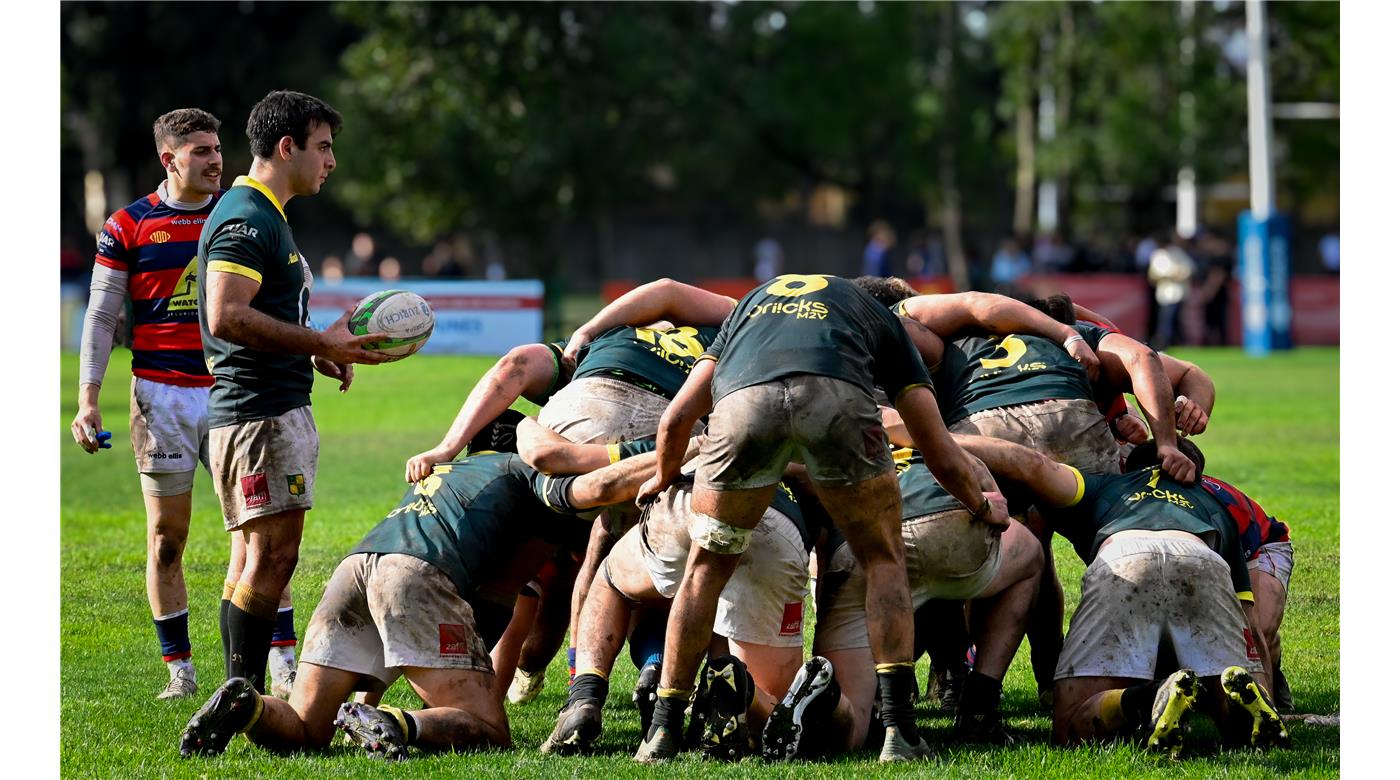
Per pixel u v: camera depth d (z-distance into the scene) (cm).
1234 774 1656
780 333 1728
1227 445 4603
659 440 1800
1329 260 12812
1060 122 13912
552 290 10988
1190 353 9500
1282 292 9506
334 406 6088
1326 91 13300
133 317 2247
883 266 11331
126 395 6456
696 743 1797
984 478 1888
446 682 1797
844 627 1894
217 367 2002
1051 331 2206
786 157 15450
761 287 1827
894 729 1744
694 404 1788
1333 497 3534
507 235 13588
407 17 12369
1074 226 15638
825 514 1950
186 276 2227
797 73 14375
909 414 1802
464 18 12525
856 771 1670
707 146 14388
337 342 1991
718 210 19675
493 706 1822
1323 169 13675
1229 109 13225
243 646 1997
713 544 1727
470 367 8144
